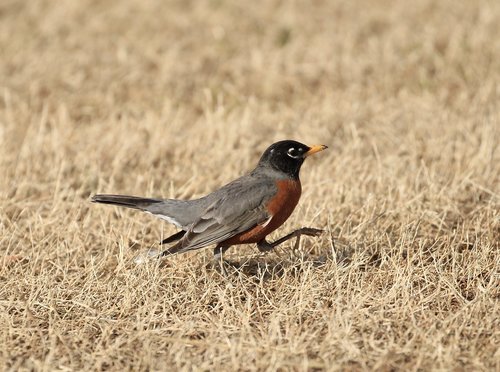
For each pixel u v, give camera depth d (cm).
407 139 1523
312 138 1590
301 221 1183
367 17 2352
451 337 854
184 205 1068
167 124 1672
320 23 2342
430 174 1333
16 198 1278
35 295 960
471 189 1310
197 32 2311
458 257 1068
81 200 1268
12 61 2075
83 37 2259
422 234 1163
